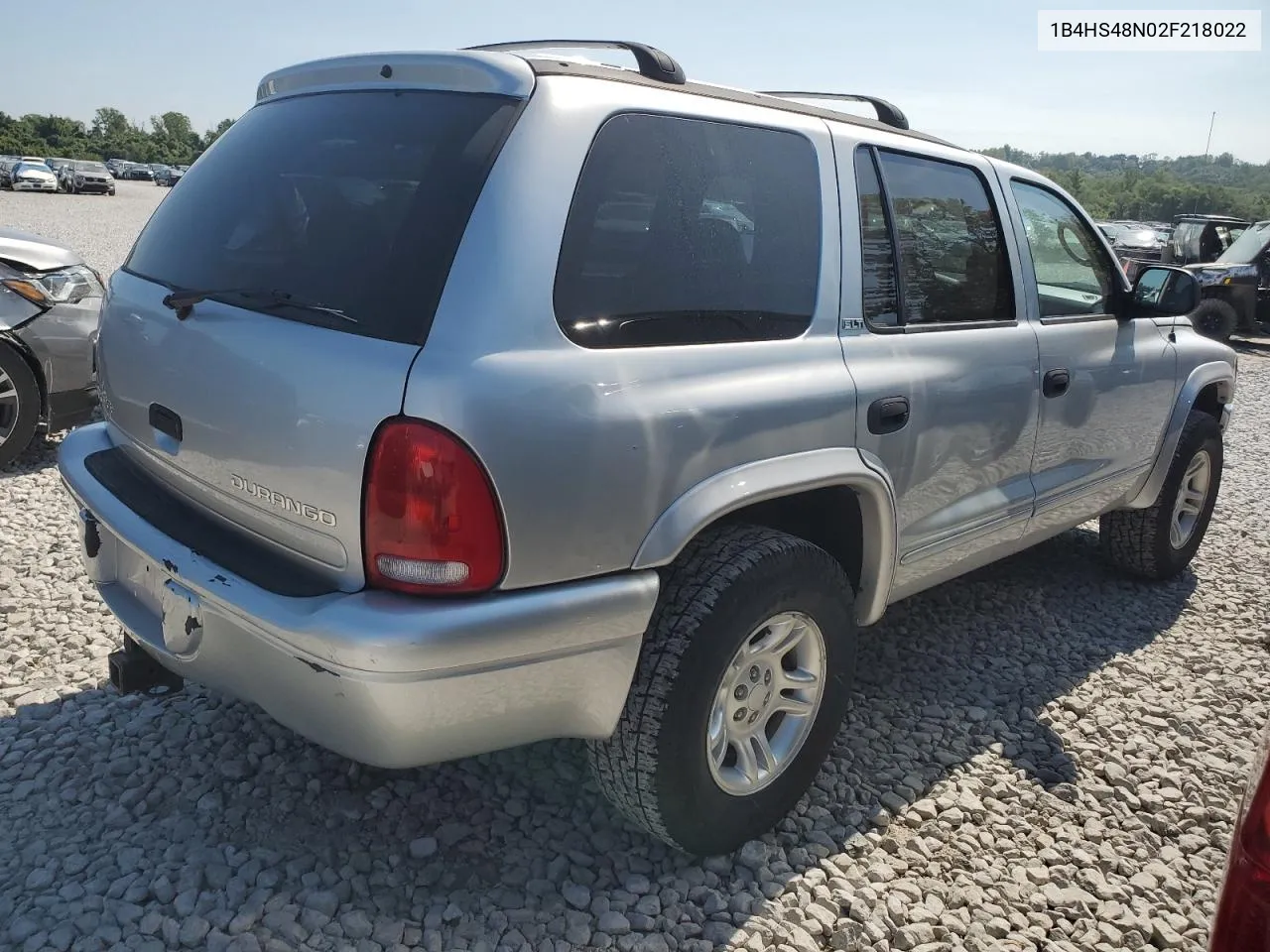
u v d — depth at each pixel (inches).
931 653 151.5
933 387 113.6
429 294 76.9
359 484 75.7
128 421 102.1
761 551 93.0
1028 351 131.5
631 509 83.2
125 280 105.6
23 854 94.7
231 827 99.8
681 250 90.2
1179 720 135.9
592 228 83.5
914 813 111.1
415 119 87.5
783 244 99.9
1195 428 175.8
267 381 81.4
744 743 99.9
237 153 103.0
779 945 90.3
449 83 87.7
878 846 105.9
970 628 161.3
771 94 111.7
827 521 113.7
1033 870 103.8
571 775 112.4
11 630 138.3
